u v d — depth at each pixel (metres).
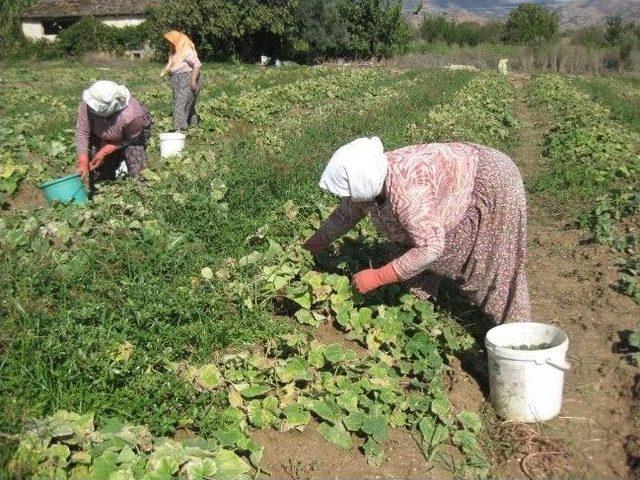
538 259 6.48
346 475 3.56
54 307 4.61
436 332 4.66
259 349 4.49
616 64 34.25
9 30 46.59
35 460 3.09
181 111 11.11
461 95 16.69
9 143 9.83
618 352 4.66
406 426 3.95
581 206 8.00
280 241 5.84
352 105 14.57
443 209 4.07
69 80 24.06
